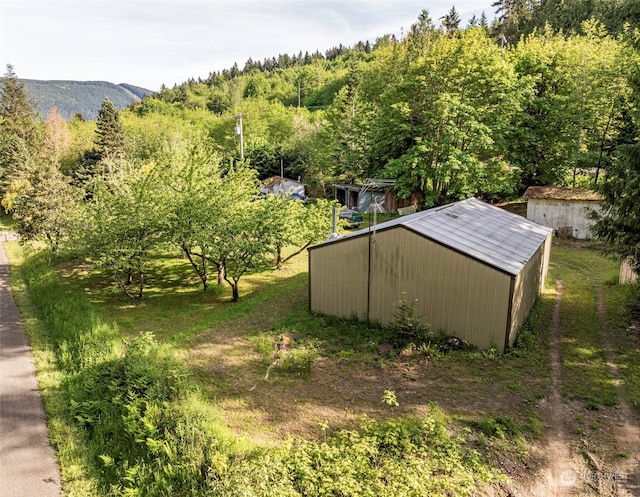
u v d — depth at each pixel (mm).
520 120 30047
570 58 30578
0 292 20047
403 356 11531
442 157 28922
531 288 14203
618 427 8312
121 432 8445
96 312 16062
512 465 7352
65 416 9328
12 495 7031
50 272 22000
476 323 11852
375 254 13477
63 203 24891
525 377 10281
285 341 12703
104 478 7457
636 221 12562
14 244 33000
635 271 13227
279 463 6910
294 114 68875
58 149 55688
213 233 17172
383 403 9359
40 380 10961
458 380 10242
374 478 6656
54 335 14047
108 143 51281
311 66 111125
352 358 11594
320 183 48125
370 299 13828
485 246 12891
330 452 7207
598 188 13969
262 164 55219
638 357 11117
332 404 9430
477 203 18844
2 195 47500
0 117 58562
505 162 30766
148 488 6988
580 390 9625
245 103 92500
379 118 33656
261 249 16812
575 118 29781
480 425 8328
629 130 25953
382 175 32281
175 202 17812
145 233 18047
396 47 48188
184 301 17844
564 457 7559
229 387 10359
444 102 27203
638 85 14336
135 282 20828
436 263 12336
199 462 7172
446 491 6559
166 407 8617
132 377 9891
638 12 14734
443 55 30828
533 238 15594
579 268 20312
